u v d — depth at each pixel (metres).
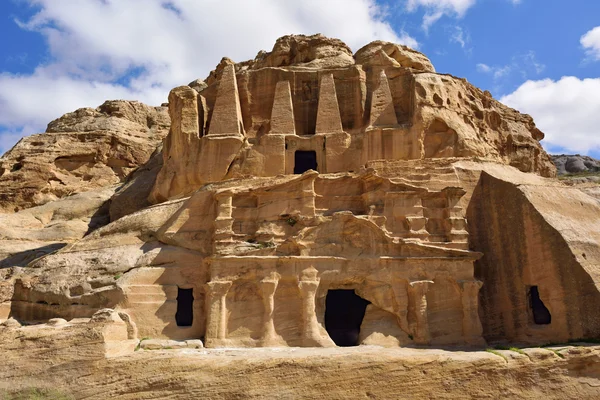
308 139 31.16
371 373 19.08
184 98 32.44
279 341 23.20
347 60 35.34
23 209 42.31
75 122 51.56
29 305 25.52
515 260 25.38
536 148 41.22
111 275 25.03
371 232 25.20
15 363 19.52
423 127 30.03
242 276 23.95
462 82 34.09
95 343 19.38
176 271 25.05
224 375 18.70
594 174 45.31
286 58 37.75
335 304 29.06
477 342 23.95
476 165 28.50
